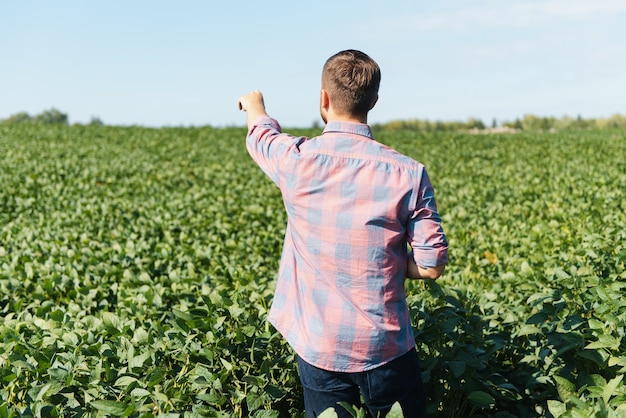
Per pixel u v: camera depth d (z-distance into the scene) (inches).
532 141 954.7
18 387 131.0
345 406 103.3
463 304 174.1
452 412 151.3
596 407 107.8
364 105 102.0
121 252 268.5
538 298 160.7
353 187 99.1
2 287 223.1
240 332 143.7
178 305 193.5
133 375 133.5
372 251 99.1
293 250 107.0
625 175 463.5
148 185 538.0
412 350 106.7
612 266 196.2
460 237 306.2
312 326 102.7
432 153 828.6
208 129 1162.0
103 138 983.6
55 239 305.6
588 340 148.3
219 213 380.5
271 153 106.0
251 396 124.2
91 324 169.0
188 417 114.0
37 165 634.2
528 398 161.0
